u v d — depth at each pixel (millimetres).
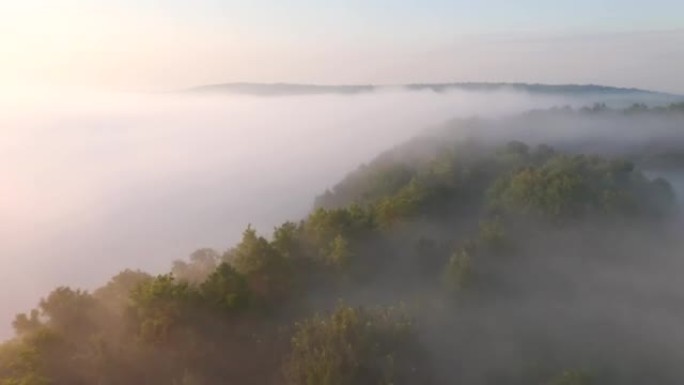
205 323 39656
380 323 38531
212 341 38875
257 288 45125
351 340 36438
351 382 34312
